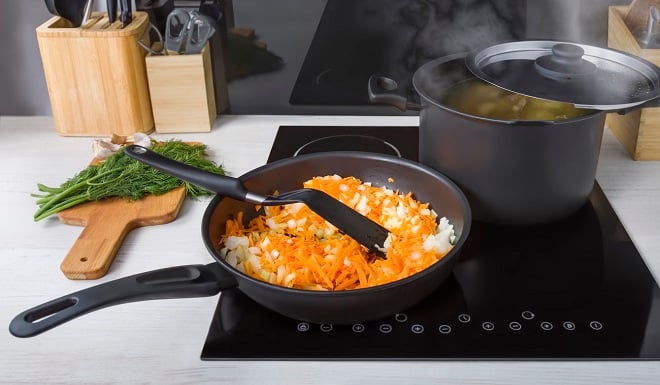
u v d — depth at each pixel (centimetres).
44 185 132
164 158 110
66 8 141
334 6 151
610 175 133
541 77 111
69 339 95
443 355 90
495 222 117
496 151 108
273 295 89
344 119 159
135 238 117
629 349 90
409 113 160
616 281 103
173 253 112
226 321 97
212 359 91
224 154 143
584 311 97
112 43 141
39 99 170
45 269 109
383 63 156
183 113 150
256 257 101
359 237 101
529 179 110
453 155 113
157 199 124
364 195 114
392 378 87
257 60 158
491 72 114
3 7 158
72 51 142
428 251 100
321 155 119
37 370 90
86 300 86
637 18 141
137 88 148
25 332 81
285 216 112
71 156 144
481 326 95
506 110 113
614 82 109
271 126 157
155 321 98
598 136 111
